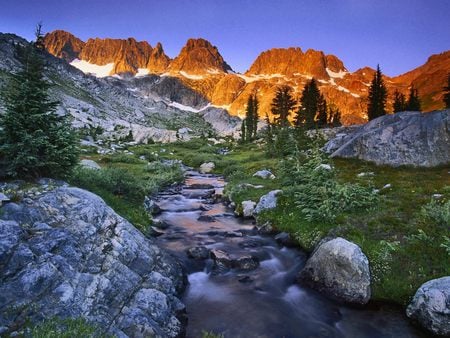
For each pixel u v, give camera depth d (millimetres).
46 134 13148
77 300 8141
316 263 12867
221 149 99188
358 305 11445
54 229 9742
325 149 41938
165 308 9500
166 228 19203
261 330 10148
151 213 21141
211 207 25656
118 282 9477
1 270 7773
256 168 40312
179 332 9242
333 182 18781
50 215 10375
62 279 8406
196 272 13797
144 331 8148
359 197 18281
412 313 10430
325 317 10992
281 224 18375
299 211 18672
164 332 8727
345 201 17516
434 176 23672
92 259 9695
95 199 12023
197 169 56531
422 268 12008
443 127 28172
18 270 7973
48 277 8172
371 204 17641
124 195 19156
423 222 14570
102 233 10875
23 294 7535
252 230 19438
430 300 9930
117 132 124562
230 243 17094
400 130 30891
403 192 19641
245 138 116375
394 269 12297
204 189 34344
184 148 96500
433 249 12680
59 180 13562
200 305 11406
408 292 11391
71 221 10531
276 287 12961
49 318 7191
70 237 9742
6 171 12055
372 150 31609
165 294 10219
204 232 18828
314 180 19422
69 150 13875
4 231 8594
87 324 7324
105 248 10375
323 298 12047
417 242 13258
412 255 12695
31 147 12148
